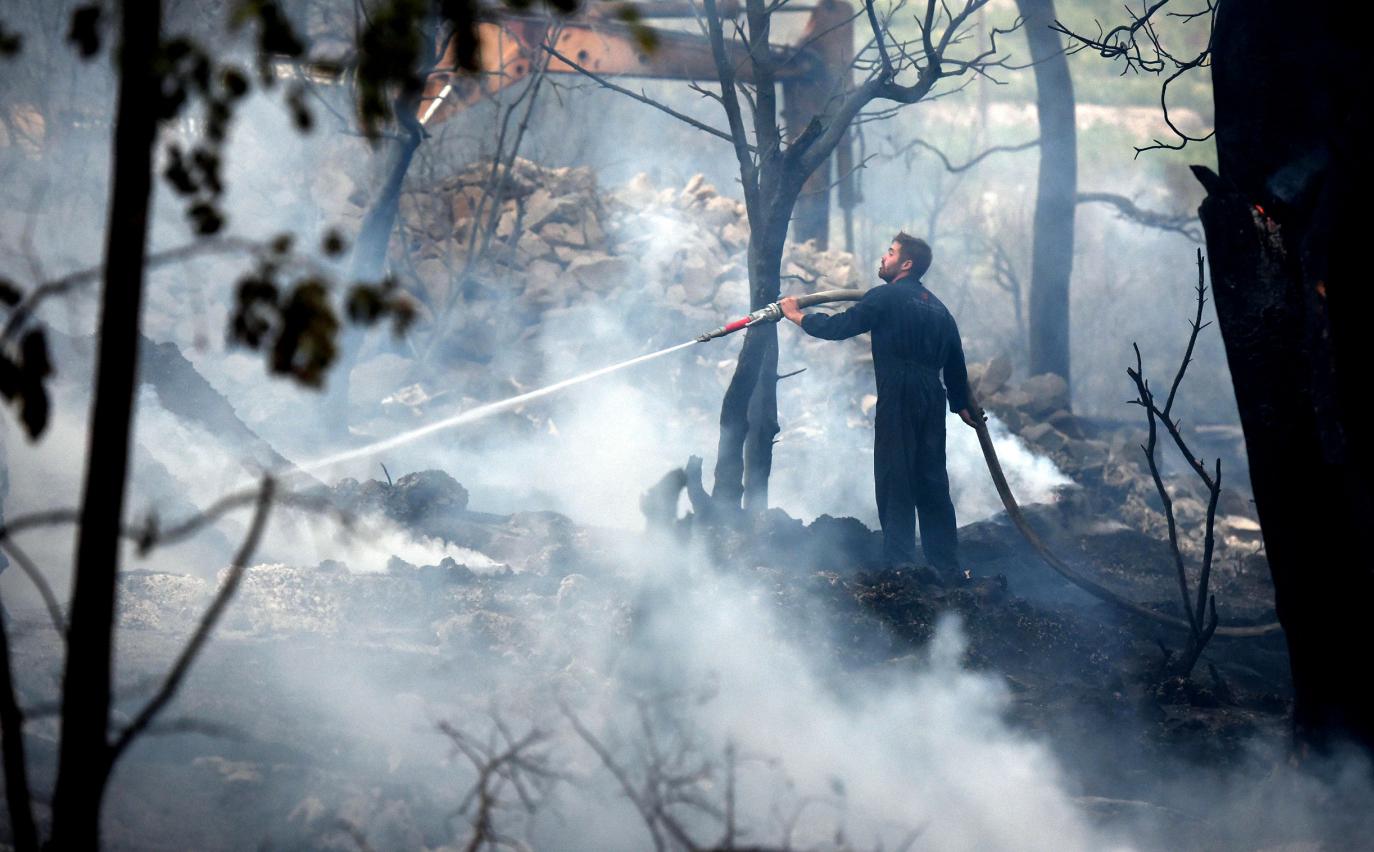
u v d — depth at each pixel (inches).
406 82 81.4
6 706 85.7
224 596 84.6
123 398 82.4
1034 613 222.5
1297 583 150.3
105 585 82.7
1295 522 149.0
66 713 82.6
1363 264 140.4
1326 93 142.3
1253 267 147.8
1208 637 215.8
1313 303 139.7
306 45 81.2
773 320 263.1
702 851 106.3
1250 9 147.2
